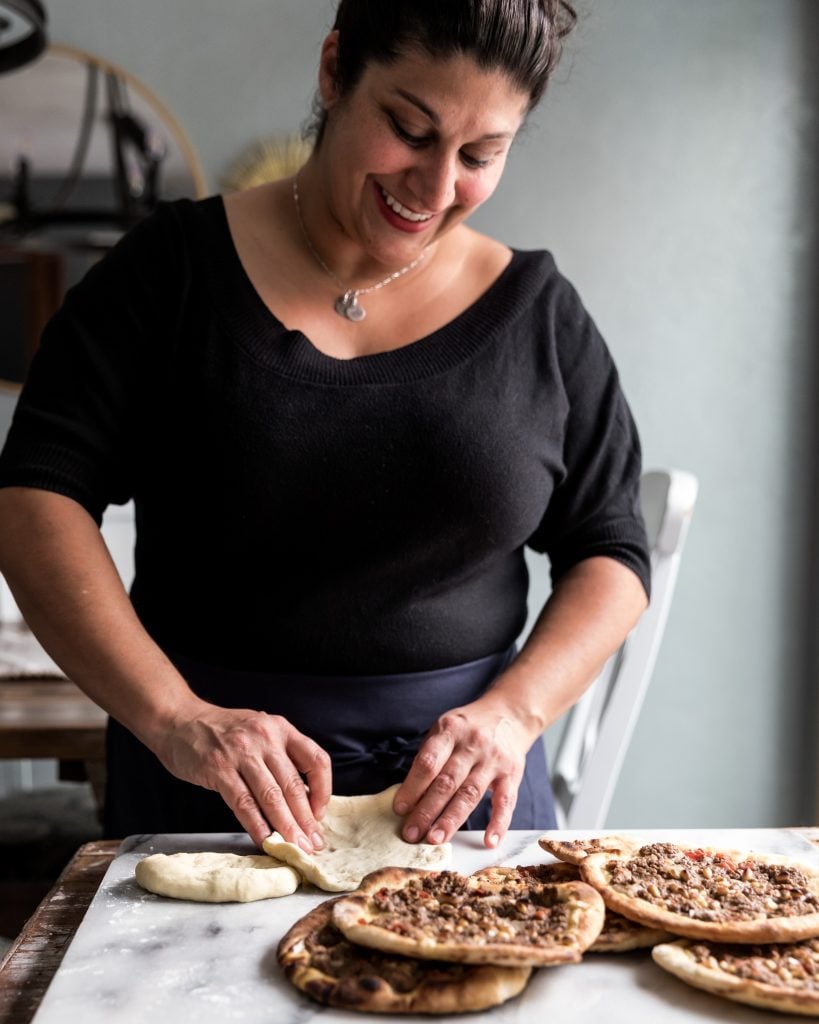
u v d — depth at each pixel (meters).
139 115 2.91
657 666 3.02
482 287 1.26
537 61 1.00
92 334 1.16
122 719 1.06
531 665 1.18
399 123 1.01
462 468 1.16
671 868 0.95
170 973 0.83
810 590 3.02
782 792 3.06
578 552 1.31
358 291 1.21
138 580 1.25
